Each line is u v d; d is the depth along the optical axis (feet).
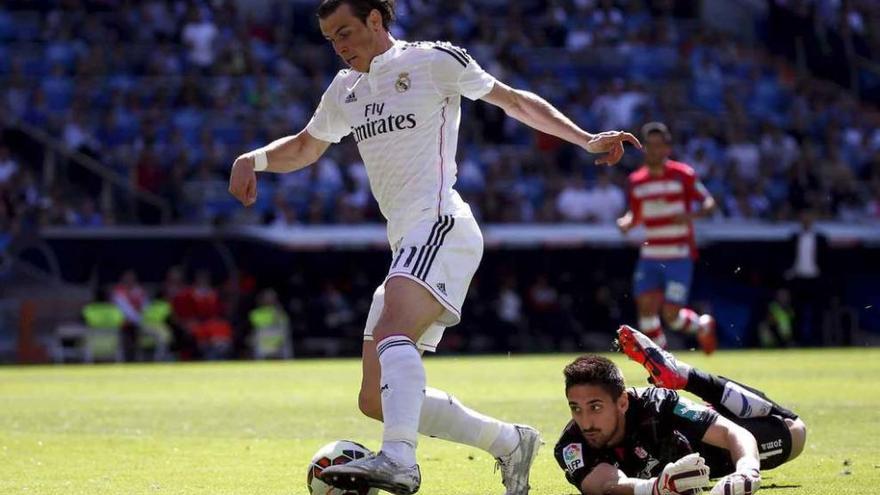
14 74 273.54
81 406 118.52
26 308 223.30
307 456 79.41
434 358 208.23
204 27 293.23
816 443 81.15
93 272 230.89
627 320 246.06
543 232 245.24
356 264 243.60
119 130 268.00
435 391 58.23
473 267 58.18
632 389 57.47
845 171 286.05
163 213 246.68
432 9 317.63
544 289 242.17
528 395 122.62
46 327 224.33
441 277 56.39
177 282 229.25
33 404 121.29
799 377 142.20
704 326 150.20
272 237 233.14
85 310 223.51
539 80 304.50
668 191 150.20
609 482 54.60
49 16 294.05
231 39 296.10
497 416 101.04
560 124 58.90
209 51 291.99
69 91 276.00
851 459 73.20
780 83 328.29
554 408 107.65
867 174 297.94
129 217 245.45
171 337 226.58
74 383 154.10
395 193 58.75
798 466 70.18
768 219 272.31
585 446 56.80
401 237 58.75
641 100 299.99
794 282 241.55
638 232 245.24
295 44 309.83
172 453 81.15
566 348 240.53
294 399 125.08
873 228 258.16
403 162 58.29
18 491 64.64
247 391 137.08
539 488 64.34
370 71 59.06
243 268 237.86
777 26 348.59
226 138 274.98
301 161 64.54
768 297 248.73
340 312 233.96
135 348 227.61
